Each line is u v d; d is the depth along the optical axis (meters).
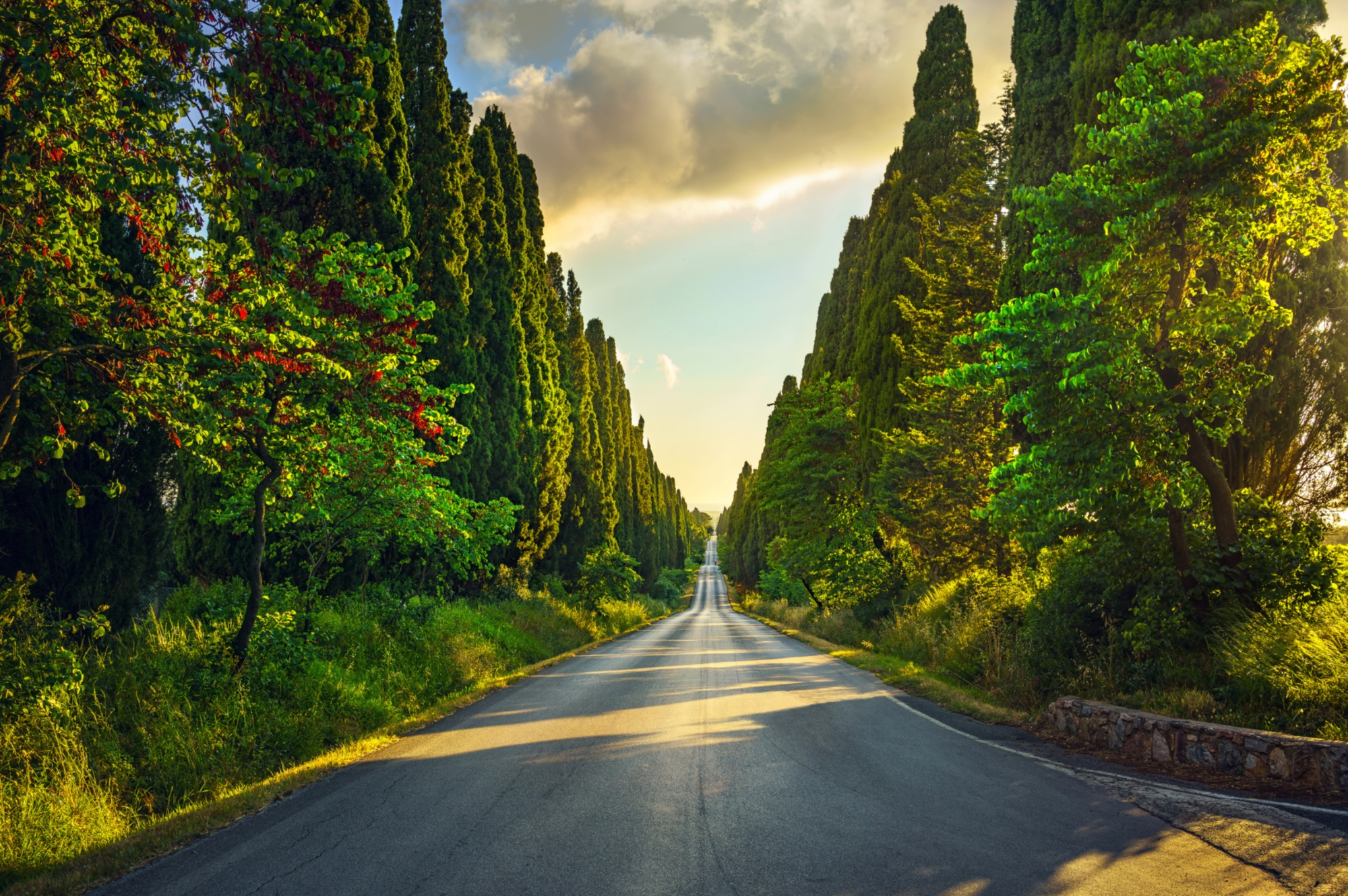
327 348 8.73
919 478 22.72
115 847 4.93
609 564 35.22
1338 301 10.81
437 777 6.61
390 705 10.40
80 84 5.10
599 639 28.97
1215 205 9.05
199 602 11.54
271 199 14.92
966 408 20.44
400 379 9.66
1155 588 9.29
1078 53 15.23
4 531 8.09
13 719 6.28
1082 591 10.63
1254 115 8.41
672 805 5.55
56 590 8.32
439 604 17.73
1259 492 11.59
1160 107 8.82
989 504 10.36
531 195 40.66
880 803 5.53
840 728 8.79
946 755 7.27
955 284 24.50
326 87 5.04
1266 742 5.94
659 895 3.87
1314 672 7.02
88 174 5.28
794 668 16.44
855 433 33.53
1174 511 9.12
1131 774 6.37
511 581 27.09
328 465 9.55
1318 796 5.35
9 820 5.24
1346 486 11.47
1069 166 16.88
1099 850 4.39
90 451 8.41
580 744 7.92
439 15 23.03
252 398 7.66
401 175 18.23
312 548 13.84
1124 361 8.56
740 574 94.88
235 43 4.91
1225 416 8.91
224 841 4.99
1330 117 8.52
